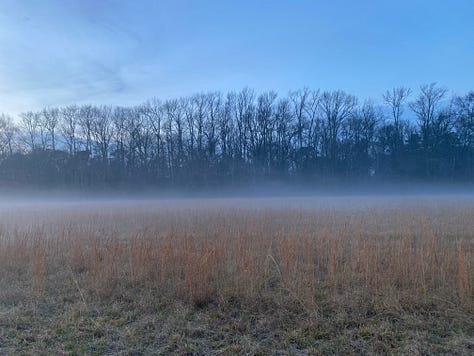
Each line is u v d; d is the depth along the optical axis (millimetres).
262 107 47344
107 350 3270
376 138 47344
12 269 5891
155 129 47094
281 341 3385
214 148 47094
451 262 5168
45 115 46438
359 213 13633
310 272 5328
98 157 46812
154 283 4898
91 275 5332
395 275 4746
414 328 3572
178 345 3332
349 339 3387
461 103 44062
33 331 3658
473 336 3402
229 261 5531
